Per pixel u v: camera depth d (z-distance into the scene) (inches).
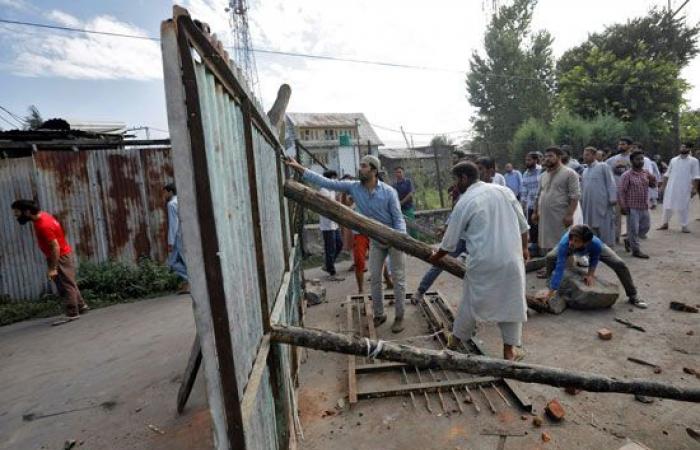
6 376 165.6
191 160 38.1
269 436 72.7
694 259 244.1
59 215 291.6
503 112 1109.1
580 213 227.8
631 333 156.5
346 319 193.9
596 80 752.3
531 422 107.7
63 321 234.2
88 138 319.6
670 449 95.7
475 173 138.7
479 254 127.6
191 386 124.8
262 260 72.1
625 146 299.9
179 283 288.2
